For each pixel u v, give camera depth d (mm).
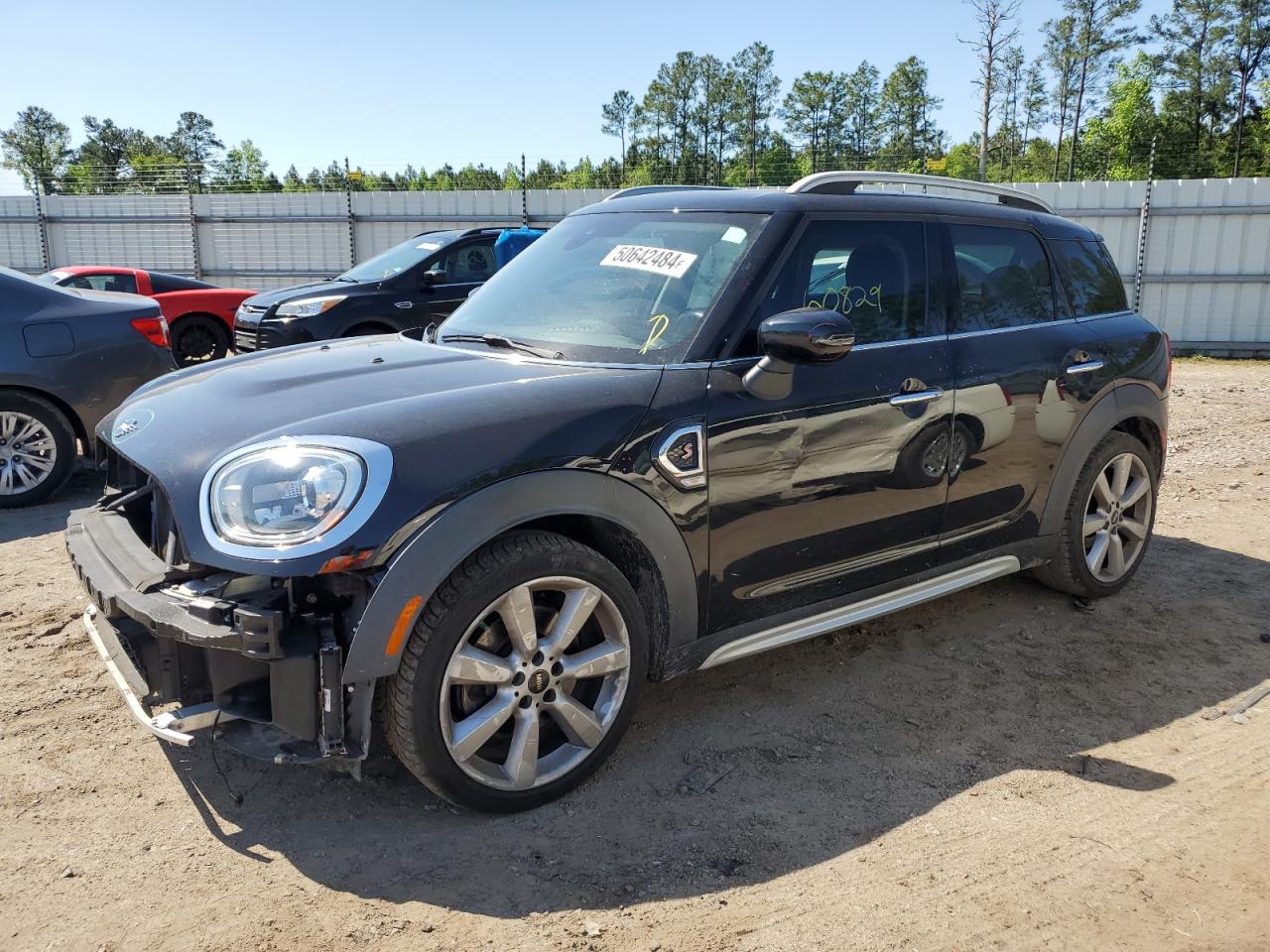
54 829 2533
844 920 2229
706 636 2945
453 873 2377
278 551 2229
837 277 3221
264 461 2346
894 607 3432
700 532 2803
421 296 8969
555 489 2494
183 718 2344
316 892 2299
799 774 2871
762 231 3119
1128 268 15344
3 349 5527
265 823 2578
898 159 23547
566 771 2676
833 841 2543
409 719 2361
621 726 2768
